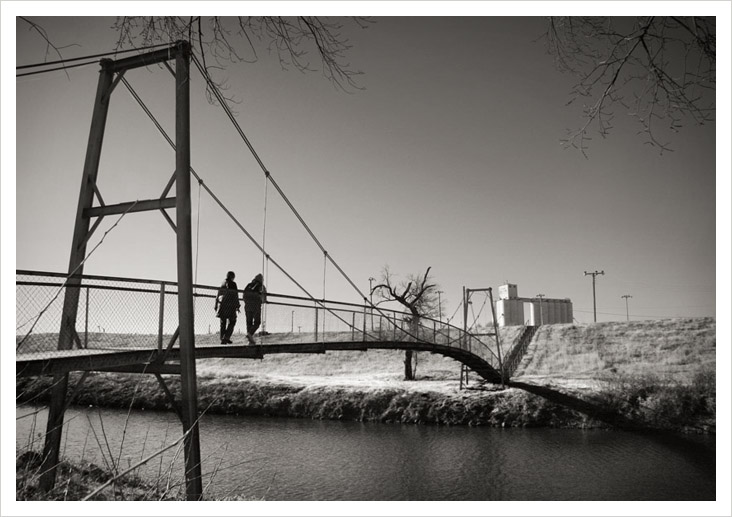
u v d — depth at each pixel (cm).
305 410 2761
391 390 2842
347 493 1492
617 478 1667
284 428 2411
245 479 1552
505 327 4712
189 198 845
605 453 1948
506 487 1584
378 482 1614
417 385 3022
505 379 2920
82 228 878
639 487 1581
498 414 2514
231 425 2477
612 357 3659
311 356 4341
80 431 1725
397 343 2014
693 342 3678
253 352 1095
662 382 2619
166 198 853
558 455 1928
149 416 2395
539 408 2523
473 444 2100
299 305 1312
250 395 2950
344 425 2497
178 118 845
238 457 1812
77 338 821
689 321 4069
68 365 691
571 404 2553
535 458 1892
